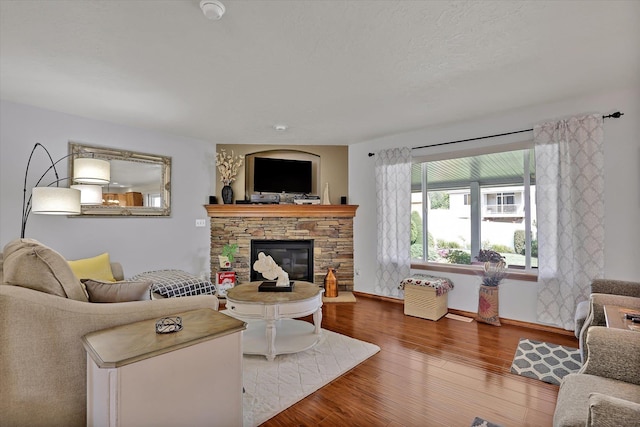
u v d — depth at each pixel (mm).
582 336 1939
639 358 1330
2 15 1760
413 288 3725
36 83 2672
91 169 3045
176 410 1318
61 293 1560
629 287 2275
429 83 2674
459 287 3816
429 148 4059
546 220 3146
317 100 3059
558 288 3104
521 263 3482
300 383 2197
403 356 2645
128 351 1229
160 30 1918
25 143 3178
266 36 1982
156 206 4156
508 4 1679
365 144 4734
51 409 1438
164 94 2912
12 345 1366
